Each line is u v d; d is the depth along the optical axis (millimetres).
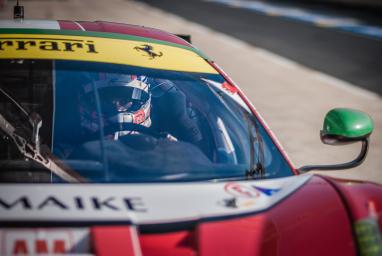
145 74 3432
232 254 2354
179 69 3580
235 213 2549
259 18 28141
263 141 3295
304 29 24281
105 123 3664
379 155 8141
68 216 2373
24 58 3373
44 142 3285
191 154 3146
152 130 3658
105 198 2541
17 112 3328
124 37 3787
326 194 2832
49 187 2580
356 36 22484
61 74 3338
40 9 24250
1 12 19156
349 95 12070
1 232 2271
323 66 15641
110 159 3035
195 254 2385
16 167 3127
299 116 10055
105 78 3479
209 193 2701
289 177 3109
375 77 14383
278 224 2543
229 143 3316
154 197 2600
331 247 2484
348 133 3170
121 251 2260
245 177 3082
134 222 2395
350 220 2641
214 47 17766
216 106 3482
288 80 13203
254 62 15398
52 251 2270
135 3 32281
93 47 3582
